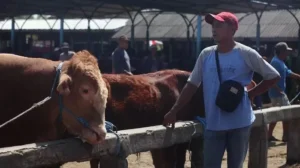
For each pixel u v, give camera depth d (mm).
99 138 3943
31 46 30359
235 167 4508
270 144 10055
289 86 15156
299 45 22938
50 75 4441
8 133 4539
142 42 32344
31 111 4449
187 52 26047
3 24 31141
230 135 4477
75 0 19578
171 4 20547
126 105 5680
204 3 19953
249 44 22359
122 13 26250
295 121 7523
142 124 5812
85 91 3979
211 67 4438
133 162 8141
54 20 32938
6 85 4480
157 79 6141
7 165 3455
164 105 6027
